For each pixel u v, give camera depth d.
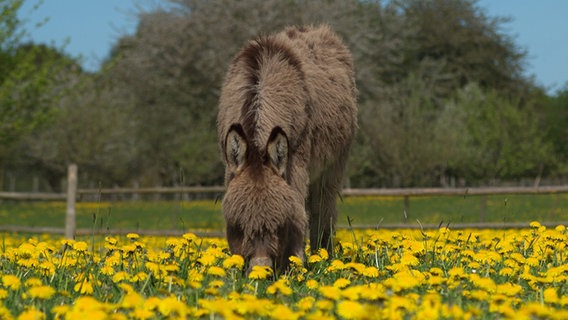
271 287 3.64
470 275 4.16
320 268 5.03
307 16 24.42
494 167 40.00
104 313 2.82
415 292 3.99
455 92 46.94
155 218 21.80
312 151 5.91
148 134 28.84
